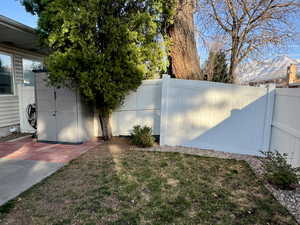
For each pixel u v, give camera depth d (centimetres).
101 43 458
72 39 406
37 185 286
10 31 505
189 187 282
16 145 502
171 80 469
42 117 527
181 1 570
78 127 505
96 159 391
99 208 231
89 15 401
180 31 613
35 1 465
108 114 529
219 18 666
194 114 470
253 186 287
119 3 437
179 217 216
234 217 217
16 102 664
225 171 340
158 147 473
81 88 449
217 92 455
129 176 314
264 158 420
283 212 225
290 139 354
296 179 272
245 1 598
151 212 224
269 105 430
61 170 339
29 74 738
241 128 452
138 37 455
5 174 324
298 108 329
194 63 650
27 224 203
